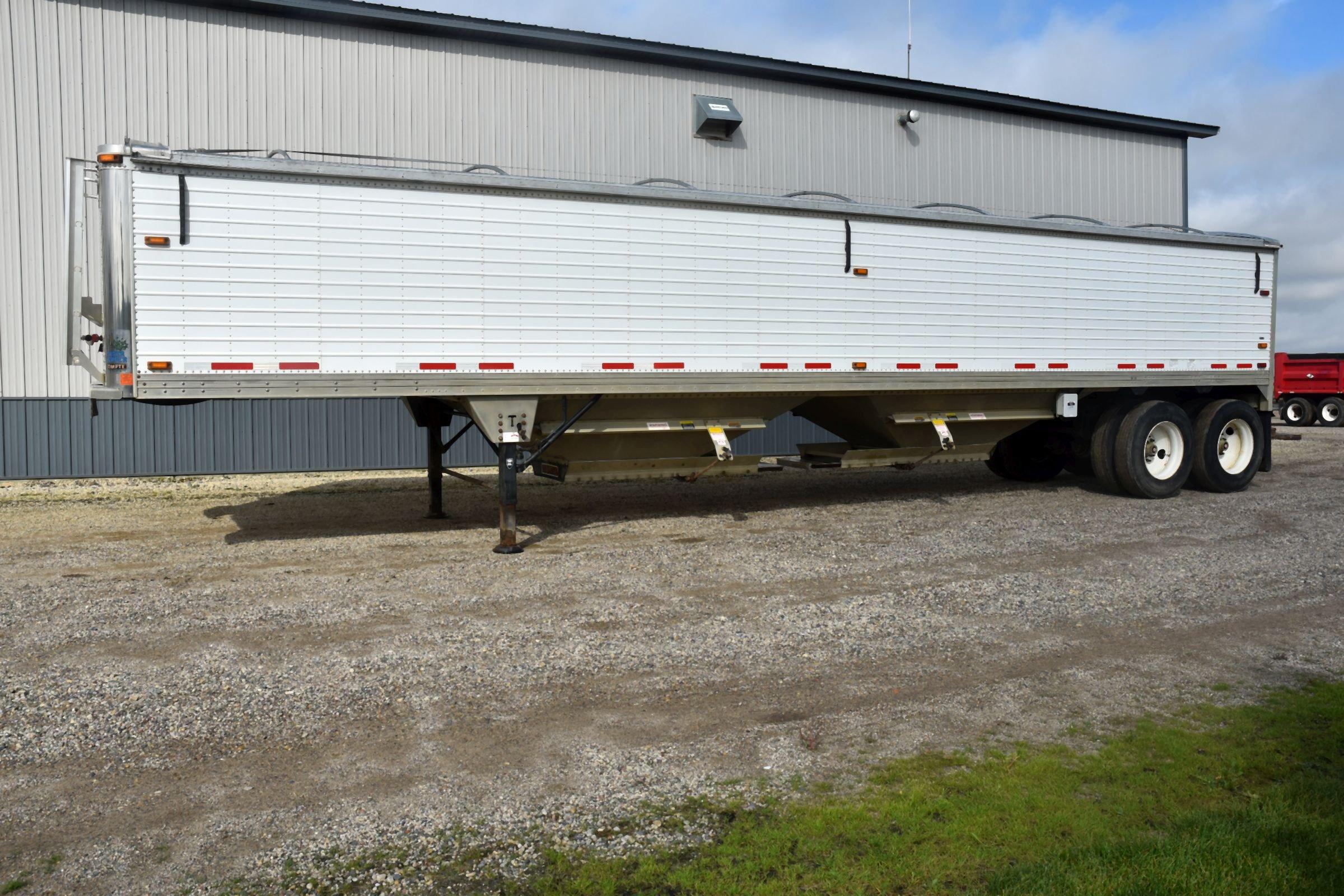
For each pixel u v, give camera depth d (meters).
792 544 8.35
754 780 3.61
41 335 12.73
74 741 3.99
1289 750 3.85
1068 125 18.70
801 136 16.23
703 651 5.25
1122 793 3.46
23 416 12.75
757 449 16.67
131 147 6.96
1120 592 6.55
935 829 3.18
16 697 4.50
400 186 7.71
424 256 7.80
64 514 10.40
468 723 4.20
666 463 9.34
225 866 3.00
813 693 4.58
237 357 7.28
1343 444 18.97
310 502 11.29
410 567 7.48
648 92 15.10
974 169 17.78
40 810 3.38
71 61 12.49
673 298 8.67
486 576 7.13
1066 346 10.59
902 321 9.68
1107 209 19.22
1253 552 7.92
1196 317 11.50
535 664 5.01
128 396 7.10
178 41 12.86
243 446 13.90
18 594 6.56
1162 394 11.88
